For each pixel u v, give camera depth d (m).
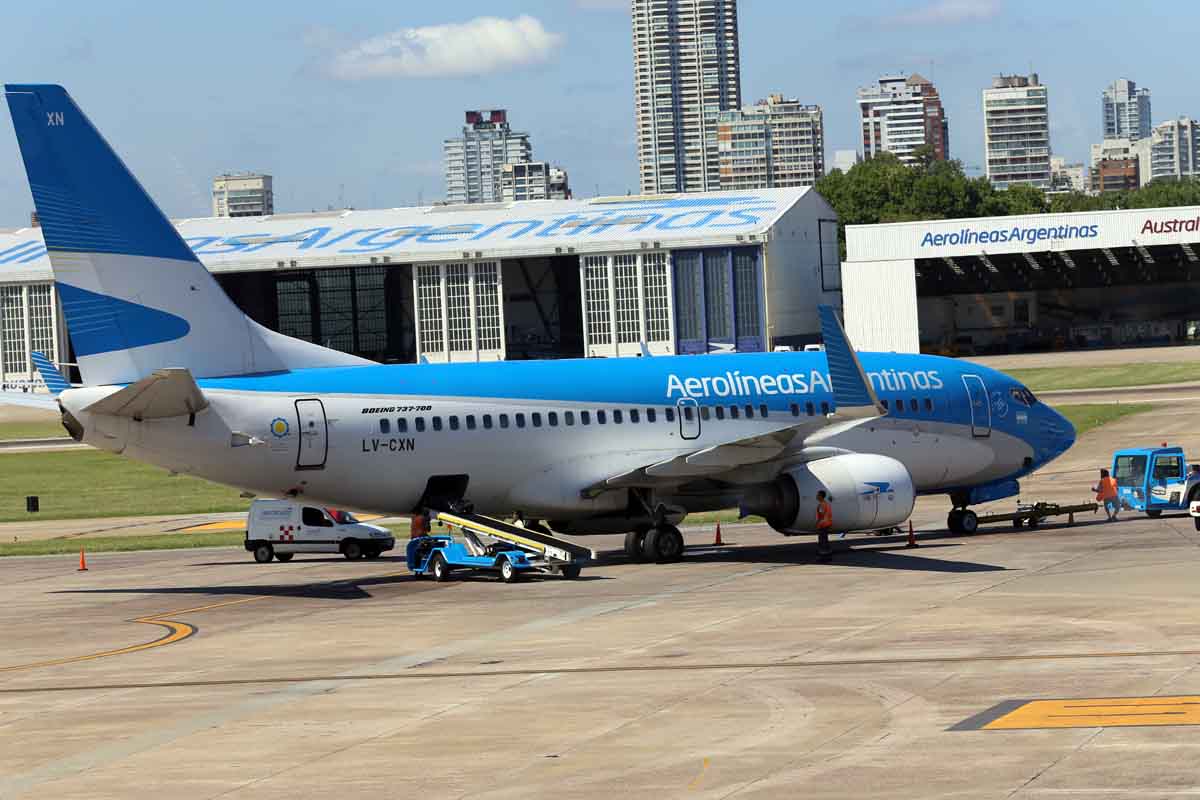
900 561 49.12
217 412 47.34
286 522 59.22
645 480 51.72
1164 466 59.41
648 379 53.50
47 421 157.62
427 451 49.88
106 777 24.31
